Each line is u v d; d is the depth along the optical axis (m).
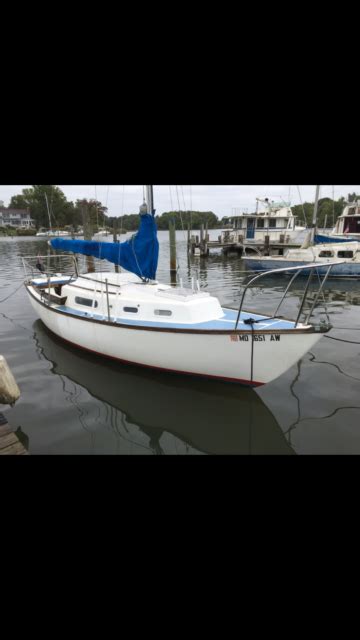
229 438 4.91
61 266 22.97
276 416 5.41
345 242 18.11
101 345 6.84
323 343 8.45
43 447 4.65
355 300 13.12
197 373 6.05
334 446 4.67
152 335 5.98
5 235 64.12
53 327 8.21
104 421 5.28
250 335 5.38
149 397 5.96
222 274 19.83
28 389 6.24
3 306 12.52
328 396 5.96
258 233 26.47
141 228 6.88
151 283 7.23
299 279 17.67
